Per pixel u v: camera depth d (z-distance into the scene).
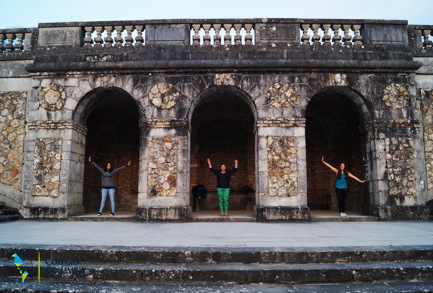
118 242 5.39
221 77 9.69
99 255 4.70
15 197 9.93
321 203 13.78
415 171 9.42
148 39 10.09
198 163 14.20
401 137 9.57
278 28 10.07
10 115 10.31
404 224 8.13
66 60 9.99
